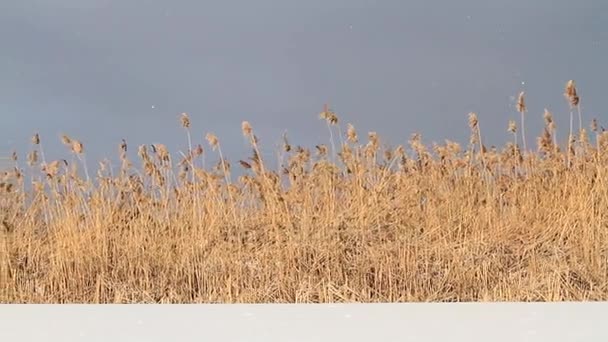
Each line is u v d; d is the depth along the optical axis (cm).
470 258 1195
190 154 1286
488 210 1283
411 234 1264
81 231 1248
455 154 1326
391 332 711
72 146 1277
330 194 1290
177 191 1269
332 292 1167
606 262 1194
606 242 1211
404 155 1326
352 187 1300
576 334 697
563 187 1297
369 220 1281
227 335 711
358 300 1169
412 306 845
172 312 823
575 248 1216
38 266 1245
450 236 1254
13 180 1280
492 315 782
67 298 1202
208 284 1195
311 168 1301
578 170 1294
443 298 1166
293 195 1286
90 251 1234
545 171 1316
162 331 731
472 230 1270
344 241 1262
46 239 1270
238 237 1234
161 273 1217
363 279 1191
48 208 1261
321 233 1244
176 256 1242
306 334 711
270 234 1252
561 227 1256
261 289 1188
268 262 1212
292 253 1212
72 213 1255
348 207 1301
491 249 1231
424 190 1305
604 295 1138
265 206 1294
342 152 1304
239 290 1196
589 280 1164
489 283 1179
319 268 1210
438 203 1298
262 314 806
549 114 1313
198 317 793
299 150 1305
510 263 1204
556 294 1130
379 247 1241
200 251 1236
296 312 812
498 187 1311
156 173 1268
